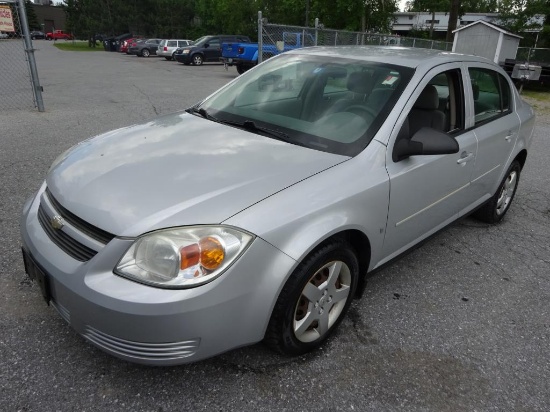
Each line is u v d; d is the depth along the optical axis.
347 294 2.63
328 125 2.86
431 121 3.14
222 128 2.97
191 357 2.01
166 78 16.55
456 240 4.18
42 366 2.32
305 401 2.23
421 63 3.16
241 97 3.39
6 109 8.71
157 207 2.05
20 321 2.63
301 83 3.26
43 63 22.78
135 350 1.96
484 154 3.68
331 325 2.59
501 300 3.26
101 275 1.96
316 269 2.31
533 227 4.60
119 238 1.97
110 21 51.16
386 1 29.27
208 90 13.09
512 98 4.30
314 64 3.39
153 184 2.21
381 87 2.97
